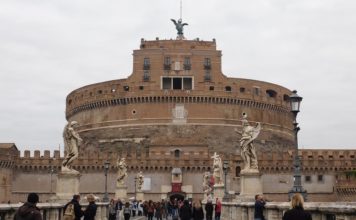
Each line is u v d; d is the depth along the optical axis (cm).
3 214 1636
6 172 10212
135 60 12500
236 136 12125
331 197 10556
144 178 10525
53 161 10606
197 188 10506
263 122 12725
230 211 3528
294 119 2395
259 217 2112
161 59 12406
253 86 12738
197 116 12062
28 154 10631
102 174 10562
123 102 12406
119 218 4675
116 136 12212
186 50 12469
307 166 10631
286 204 2014
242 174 3394
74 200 1766
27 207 1227
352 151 11012
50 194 10481
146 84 12244
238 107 12369
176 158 10600
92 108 12925
